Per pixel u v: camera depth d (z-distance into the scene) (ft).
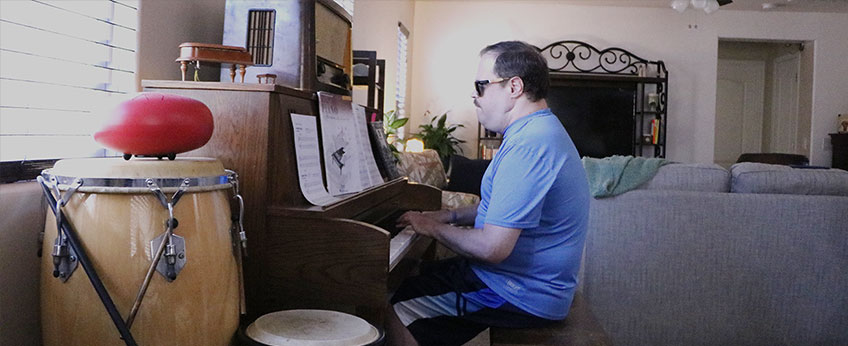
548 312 6.01
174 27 6.16
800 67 26.91
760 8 25.08
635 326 9.68
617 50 25.62
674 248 9.53
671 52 25.76
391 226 6.79
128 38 5.55
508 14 25.86
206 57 5.26
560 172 5.82
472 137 26.09
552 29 25.81
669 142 25.94
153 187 3.93
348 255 4.91
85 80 5.21
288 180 5.26
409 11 23.99
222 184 4.35
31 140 4.78
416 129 26.14
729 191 9.72
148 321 3.97
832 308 9.39
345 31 7.13
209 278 4.22
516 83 6.12
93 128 4.06
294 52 5.90
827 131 25.89
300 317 4.93
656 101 25.40
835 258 9.35
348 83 7.16
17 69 4.53
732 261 9.50
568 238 6.02
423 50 26.08
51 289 4.05
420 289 6.20
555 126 5.98
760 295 9.50
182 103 4.12
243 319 5.05
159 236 3.96
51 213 4.08
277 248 5.00
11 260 4.36
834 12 25.39
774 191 9.49
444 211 7.55
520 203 5.64
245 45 5.96
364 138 7.16
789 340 9.53
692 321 9.61
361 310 5.15
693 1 19.57
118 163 3.94
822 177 9.46
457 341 6.02
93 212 3.92
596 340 5.80
